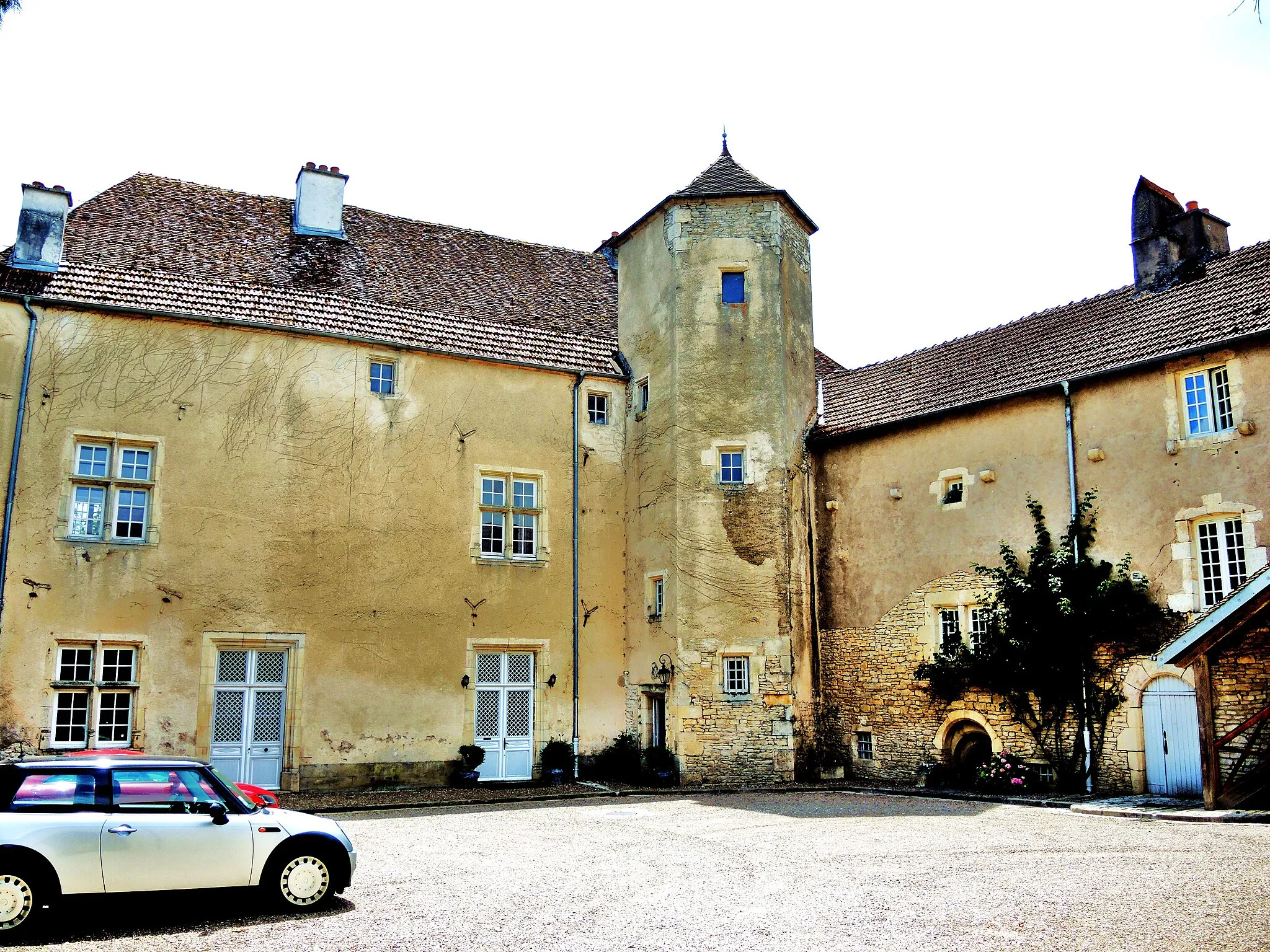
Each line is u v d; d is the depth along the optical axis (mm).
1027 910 7238
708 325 18141
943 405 17016
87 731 14234
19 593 14078
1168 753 13742
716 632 16969
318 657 15789
